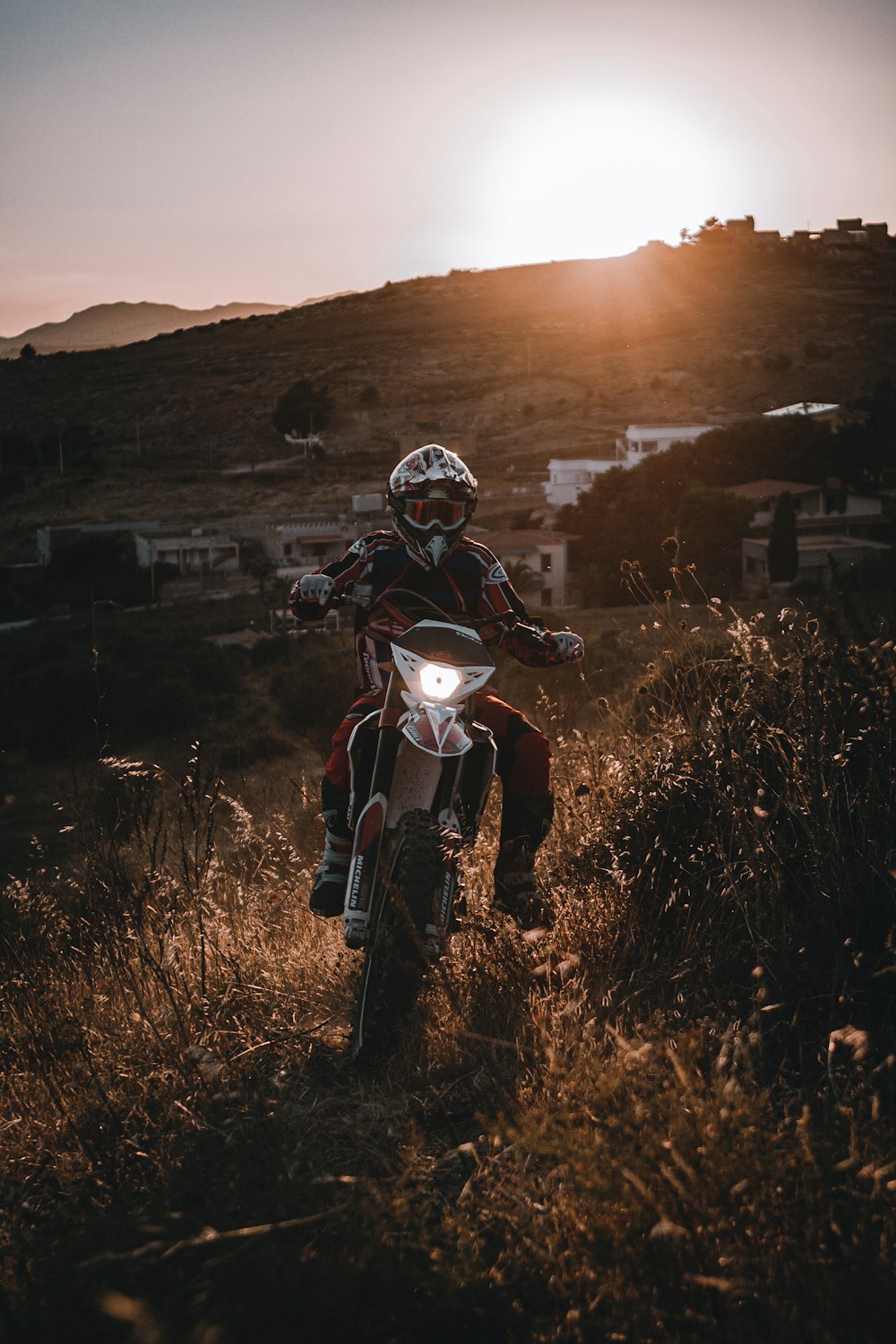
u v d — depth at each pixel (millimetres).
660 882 3703
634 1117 2156
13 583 87688
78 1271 2049
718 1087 2268
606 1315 1840
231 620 69750
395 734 3342
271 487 129625
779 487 81375
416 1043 3098
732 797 3629
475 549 3967
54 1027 3537
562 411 155250
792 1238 1883
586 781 4559
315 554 93875
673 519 69312
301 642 55688
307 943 4262
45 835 13414
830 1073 2367
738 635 4125
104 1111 3035
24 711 35656
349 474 133875
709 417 145125
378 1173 2572
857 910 3184
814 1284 1804
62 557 90812
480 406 163500
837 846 3252
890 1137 2188
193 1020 3494
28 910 4387
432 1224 2248
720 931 3439
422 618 3725
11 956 4191
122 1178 2557
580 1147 2062
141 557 91688
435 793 3328
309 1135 2727
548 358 187125
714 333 195500
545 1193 2264
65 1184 2662
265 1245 2008
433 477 3762
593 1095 2408
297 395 161125
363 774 3412
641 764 4230
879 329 195875
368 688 3740
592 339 198625
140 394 193375
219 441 164500
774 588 64500
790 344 185250
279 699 29578
